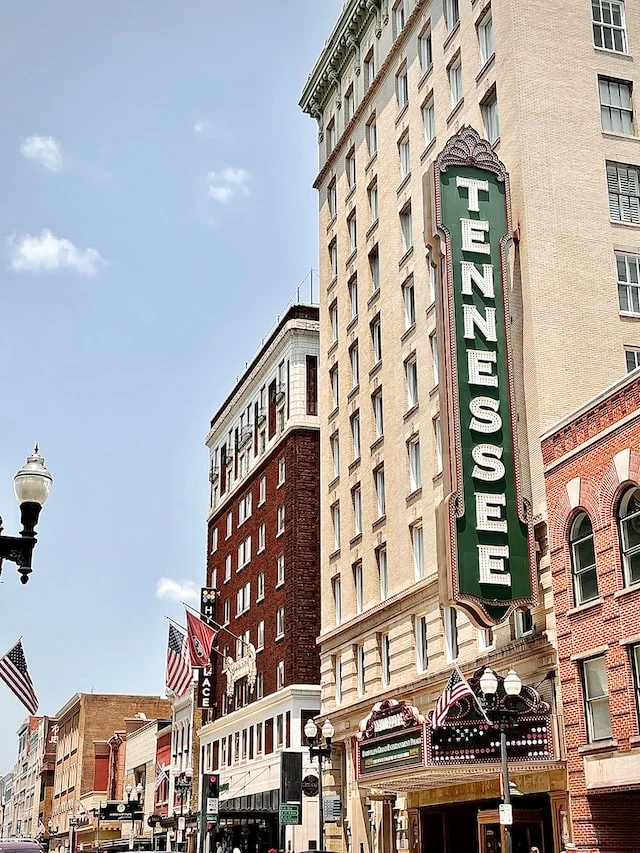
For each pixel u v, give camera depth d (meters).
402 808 41.56
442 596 32.94
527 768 30.34
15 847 28.98
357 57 55.06
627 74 38.53
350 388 52.56
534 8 38.16
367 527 48.12
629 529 28.34
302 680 56.66
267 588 63.22
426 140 45.34
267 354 66.69
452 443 33.69
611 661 28.17
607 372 34.66
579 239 35.78
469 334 34.66
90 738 122.12
